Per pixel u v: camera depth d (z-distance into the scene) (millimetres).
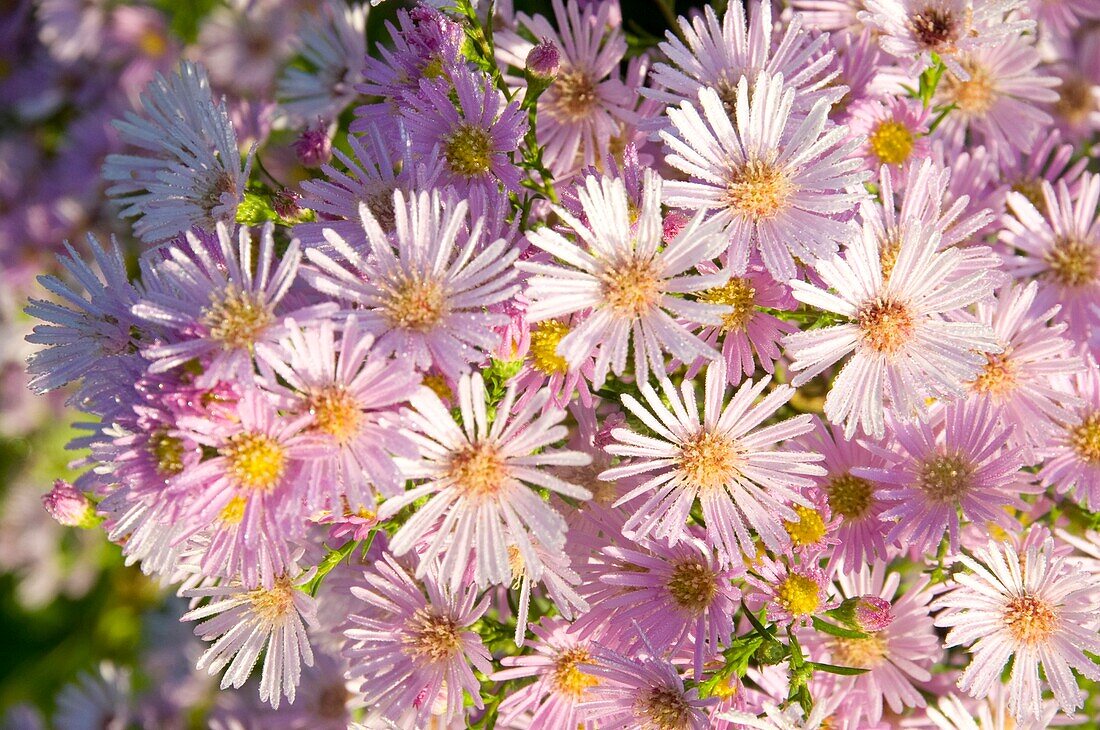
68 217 636
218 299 427
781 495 441
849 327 445
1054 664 453
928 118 481
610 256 436
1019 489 462
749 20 488
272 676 443
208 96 472
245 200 455
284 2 581
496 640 463
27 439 672
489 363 438
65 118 666
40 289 646
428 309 429
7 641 736
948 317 455
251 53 583
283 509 421
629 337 453
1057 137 507
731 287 447
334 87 542
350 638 457
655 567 446
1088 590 452
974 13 471
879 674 465
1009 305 463
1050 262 489
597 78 487
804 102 451
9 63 668
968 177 489
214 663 445
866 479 453
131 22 627
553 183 481
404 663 445
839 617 444
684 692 435
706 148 443
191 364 426
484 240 441
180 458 425
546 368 445
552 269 432
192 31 623
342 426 423
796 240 441
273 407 422
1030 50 498
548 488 430
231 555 426
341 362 424
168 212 464
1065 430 468
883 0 470
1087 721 492
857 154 478
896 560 474
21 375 659
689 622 445
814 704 436
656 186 433
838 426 456
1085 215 490
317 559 452
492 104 453
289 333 424
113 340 447
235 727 533
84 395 446
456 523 431
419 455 425
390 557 446
